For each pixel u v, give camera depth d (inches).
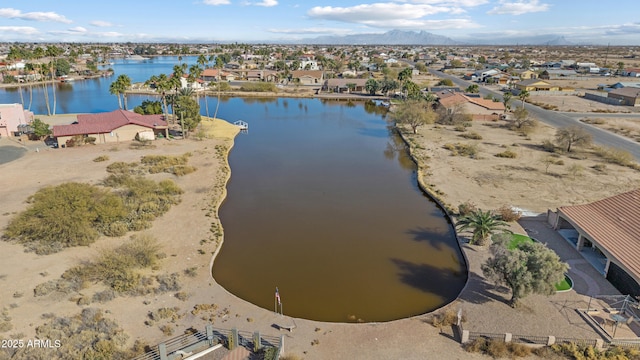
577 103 4623.5
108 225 1601.9
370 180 2343.8
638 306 1120.8
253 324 1093.8
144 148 2728.8
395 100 4758.9
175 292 1219.9
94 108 4429.1
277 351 967.6
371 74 7559.1
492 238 1314.0
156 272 1322.6
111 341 992.2
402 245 1592.0
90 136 2812.5
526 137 3161.9
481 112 3929.6
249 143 3117.6
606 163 2493.8
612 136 3115.2
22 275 1278.3
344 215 1866.4
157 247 1460.4
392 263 1461.6
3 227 1568.7
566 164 2471.7
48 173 2198.6
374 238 1646.2
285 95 5536.4
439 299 1257.4
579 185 2112.5
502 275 1146.0
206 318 1108.5
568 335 1042.1
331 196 2095.2
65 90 5836.6
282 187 2212.1
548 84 5575.8
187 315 1120.2
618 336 1028.5
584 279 1279.5
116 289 1213.1
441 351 999.0
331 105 4938.5
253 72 7042.3
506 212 1695.4
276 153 2859.3
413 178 2378.2
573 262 1375.5
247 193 2116.1
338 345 1019.3
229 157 2741.1
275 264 1449.3
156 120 3102.9
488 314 1128.2
